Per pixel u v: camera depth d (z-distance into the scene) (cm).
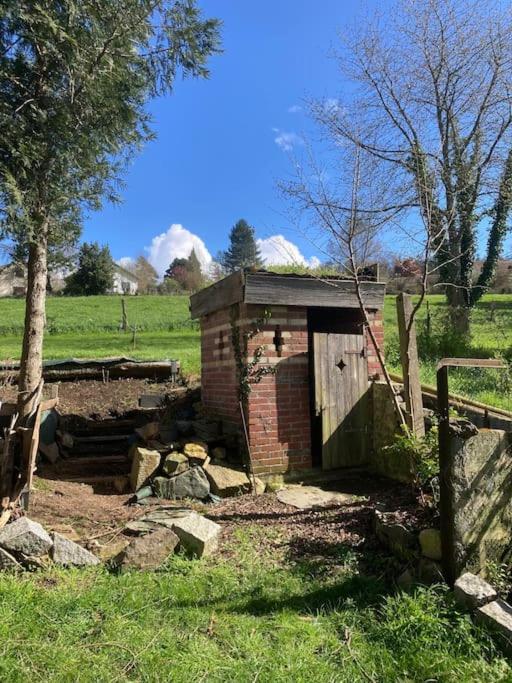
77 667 273
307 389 693
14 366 1018
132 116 629
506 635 300
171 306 3619
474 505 379
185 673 271
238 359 677
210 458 649
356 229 573
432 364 1061
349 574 396
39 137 536
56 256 660
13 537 394
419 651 293
